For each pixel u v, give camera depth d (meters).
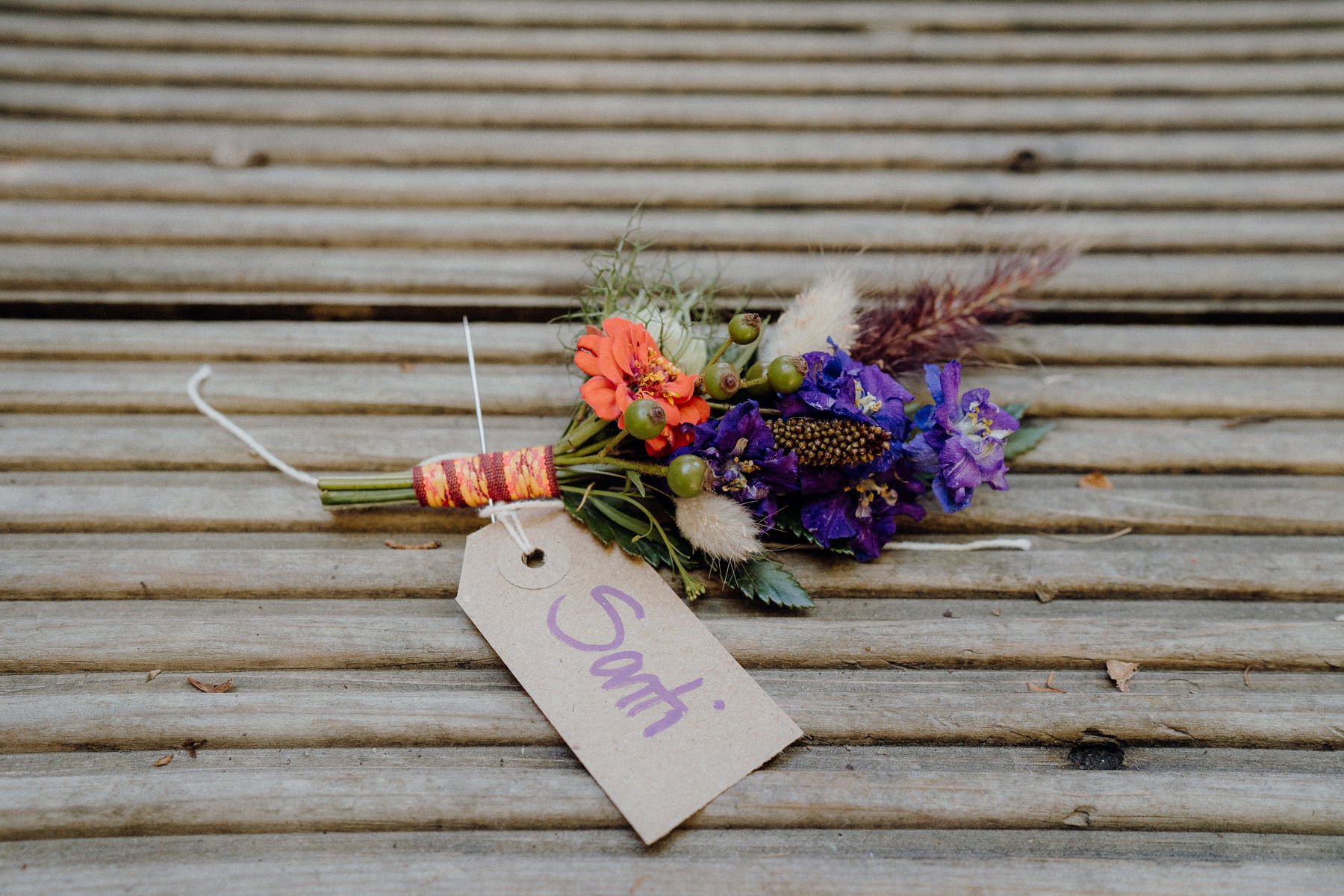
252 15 0.53
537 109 0.52
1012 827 0.39
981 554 0.43
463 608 0.40
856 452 0.40
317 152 0.50
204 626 0.41
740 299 0.48
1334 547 0.44
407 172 0.50
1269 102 0.53
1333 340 0.48
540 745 0.39
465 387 0.46
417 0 0.54
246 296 0.48
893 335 0.44
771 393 0.42
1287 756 0.40
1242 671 0.41
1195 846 0.39
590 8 0.54
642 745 0.39
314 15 0.53
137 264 0.48
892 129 0.52
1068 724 0.40
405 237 0.49
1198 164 0.52
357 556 0.42
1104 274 0.49
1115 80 0.53
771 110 0.52
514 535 0.41
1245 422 0.46
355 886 0.37
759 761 0.39
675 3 0.55
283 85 0.52
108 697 0.40
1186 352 0.47
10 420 0.45
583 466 0.43
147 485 0.43
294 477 0.44
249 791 0.38
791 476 0.41
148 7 0.53
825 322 0.42
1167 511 0.44
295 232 0.49
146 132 0.50
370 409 0.45
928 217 0.50
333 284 0.48
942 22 0.55
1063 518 0.44
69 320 0.47
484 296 0.48
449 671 0.40
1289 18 0.55
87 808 0.38
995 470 0.41
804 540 0.43
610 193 0.50
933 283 0.48
